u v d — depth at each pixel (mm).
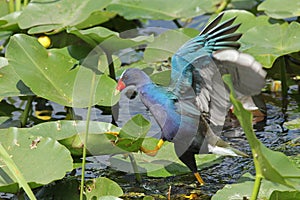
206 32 8453
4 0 12438
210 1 12836
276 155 7020
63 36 11727
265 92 12086
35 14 10906
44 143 8445
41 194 8617
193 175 9344
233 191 8094
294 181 6758
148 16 12516
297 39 10625
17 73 9797
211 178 9281
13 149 8445
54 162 8242
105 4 10914
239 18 11602
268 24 11477
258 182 7000
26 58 10070
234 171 9477
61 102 9711
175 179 9289
